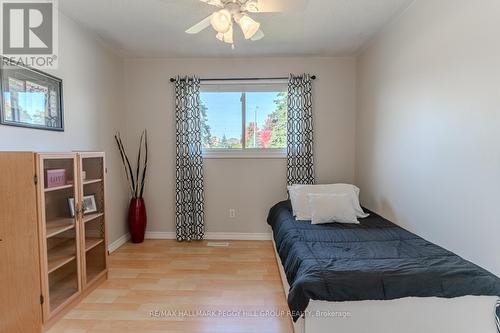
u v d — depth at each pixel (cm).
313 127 389
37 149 228
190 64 387
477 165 175
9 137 201
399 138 269
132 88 390
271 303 230
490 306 161
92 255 264
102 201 268
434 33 214
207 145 393
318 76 387
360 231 258
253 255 336
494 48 162
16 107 207
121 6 247
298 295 162
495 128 162
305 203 318
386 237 239
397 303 162
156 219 396
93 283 251
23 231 190
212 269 295
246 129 394
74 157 227
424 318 163
